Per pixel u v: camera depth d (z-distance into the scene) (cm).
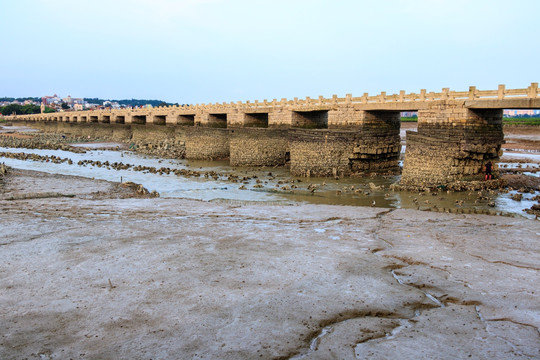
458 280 1552
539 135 9881
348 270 1645
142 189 3819
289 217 2736
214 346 1100
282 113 5988
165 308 1312
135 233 2200
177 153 7600
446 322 1238
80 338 1140
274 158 6075
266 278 1554
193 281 1524
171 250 1894
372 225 2473
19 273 1614
